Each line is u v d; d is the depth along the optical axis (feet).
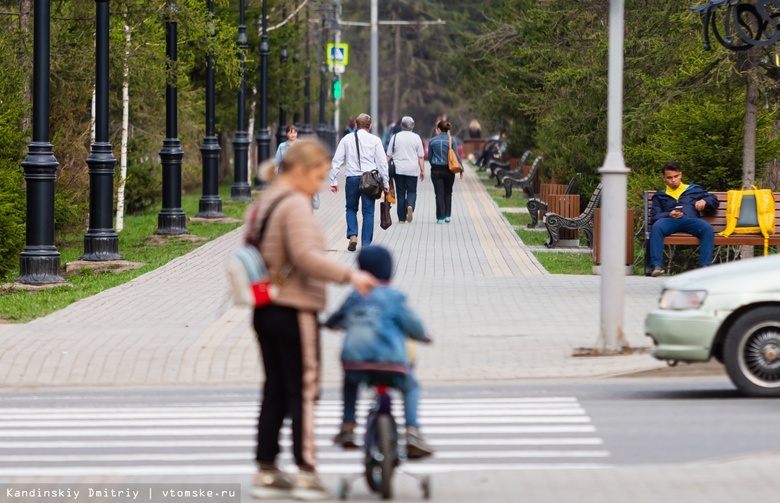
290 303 83.35
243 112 420.77
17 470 91.61
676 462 91.76
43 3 199.11
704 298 116.37
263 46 452.76
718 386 124.26
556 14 297.94
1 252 222.89
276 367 84.84
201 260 243.60
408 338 87.10
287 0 526.16
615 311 135.74
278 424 84.74
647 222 198.39
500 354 136.67
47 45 199.93
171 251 264.72
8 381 129.80
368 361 82.53
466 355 136.26
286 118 607.37
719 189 231.50
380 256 85.30
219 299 182.29
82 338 145.89
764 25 195.42
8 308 172.76
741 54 210.79
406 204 328.08
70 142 283.59
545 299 178.19
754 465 89.51
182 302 179.01
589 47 292.81
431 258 241.14
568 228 266.77
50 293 192.85
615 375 129.29
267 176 86.94
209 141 342.64
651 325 119.03
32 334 149.18
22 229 224.74
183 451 97.71
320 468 92.43
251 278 82.74
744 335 116.26
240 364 133.80
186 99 393.91
